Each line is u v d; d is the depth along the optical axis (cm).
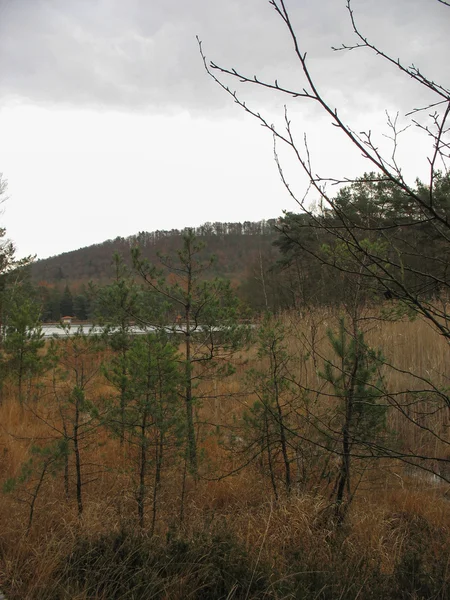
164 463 472
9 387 917
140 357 454
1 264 1470
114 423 466
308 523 426
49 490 493
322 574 351
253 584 338
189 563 360
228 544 383
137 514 453
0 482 521
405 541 429
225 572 348
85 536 402
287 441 498
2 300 1228
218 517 454
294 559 382
